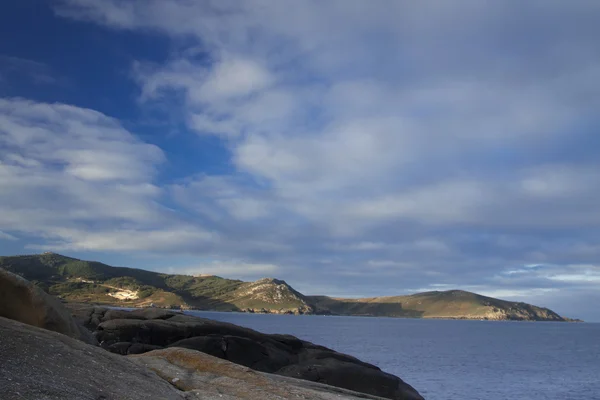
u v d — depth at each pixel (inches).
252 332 1360.7
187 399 550.6
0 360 400.8
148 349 1131.3
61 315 685.9
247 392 636.7
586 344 5753.0
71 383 413.4
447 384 2250.2
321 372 1261.1
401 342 5339.6
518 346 5182.1
